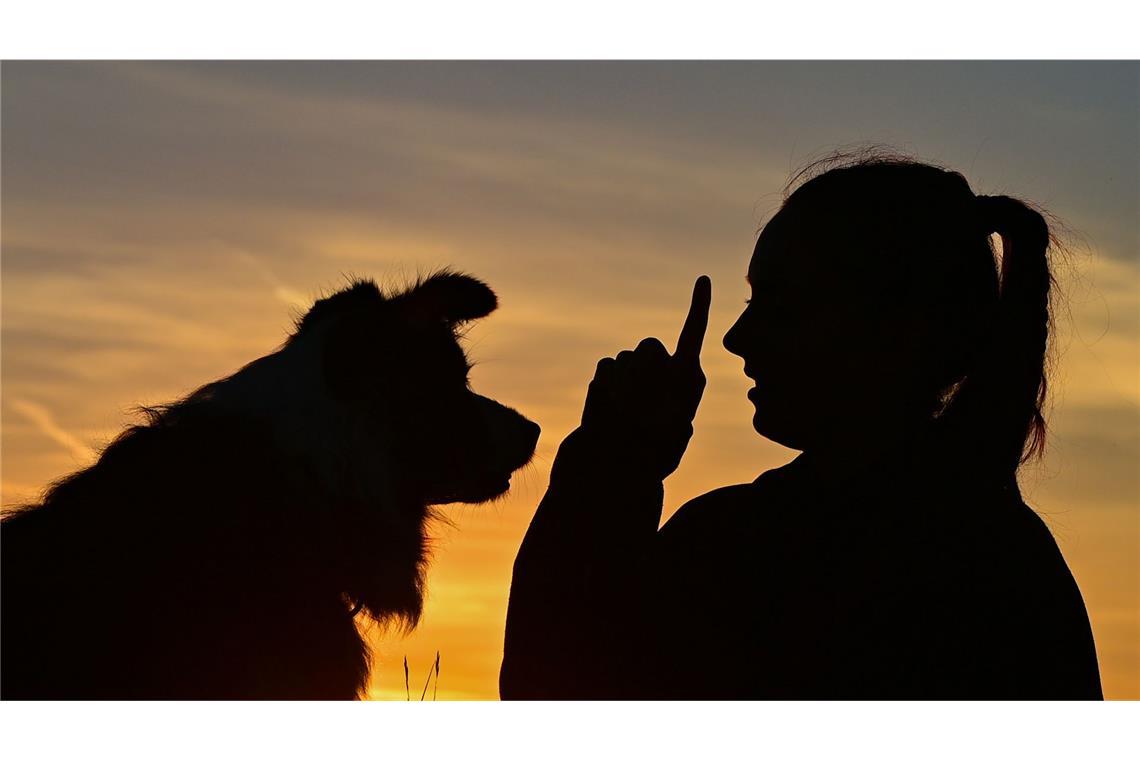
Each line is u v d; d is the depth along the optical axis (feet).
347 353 12.20
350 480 11.89
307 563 11.39
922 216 7.61
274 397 11.84
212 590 10.69
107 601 10.43
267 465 11.41
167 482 11.02
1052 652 6.78
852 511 7.48
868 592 7.18
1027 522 7.20
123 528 10.72
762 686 7.38
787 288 7.75
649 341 8.05
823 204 7.75
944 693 6.86
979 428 7.43
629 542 7.77
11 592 10.41
